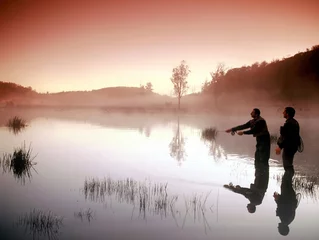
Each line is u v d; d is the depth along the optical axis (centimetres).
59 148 1286
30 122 2777
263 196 596
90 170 855
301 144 820
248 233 418
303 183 693
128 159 1040
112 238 401
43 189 648
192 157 1080
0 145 1333
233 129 973
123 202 559
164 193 621
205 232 421
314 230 429
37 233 416
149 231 425
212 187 670
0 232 420
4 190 643
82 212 504
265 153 920
